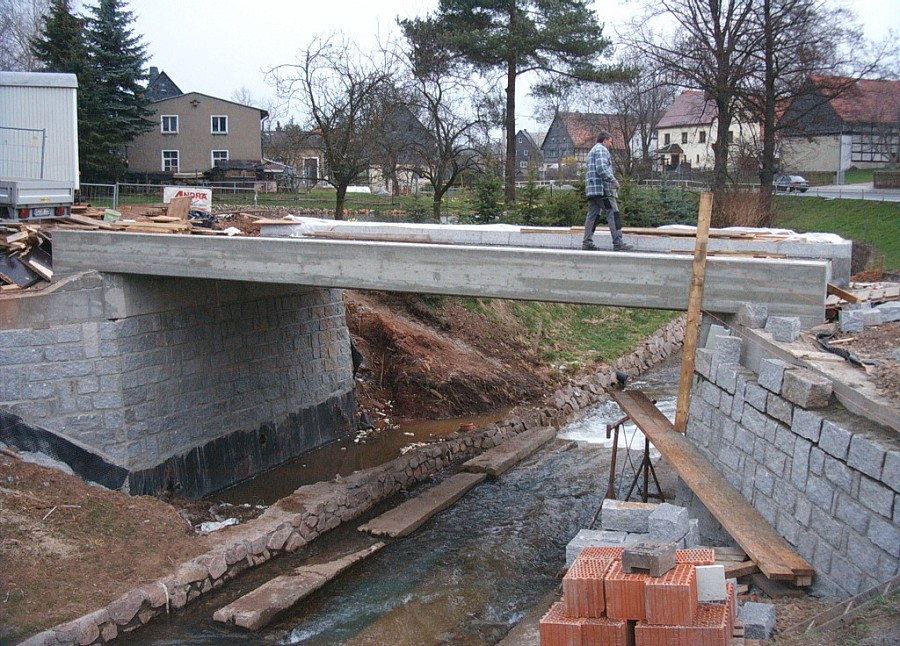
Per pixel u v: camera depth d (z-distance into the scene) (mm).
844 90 31438
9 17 51906
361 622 11094
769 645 7109
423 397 21766
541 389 23750
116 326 14445
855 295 11977
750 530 9242
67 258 14672
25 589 10352
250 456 17422
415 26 32625
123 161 39875
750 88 31812
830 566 8266
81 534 11773
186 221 17469
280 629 10914
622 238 14633
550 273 11844
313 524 13953
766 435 9602
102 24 38625
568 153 77125
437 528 14383
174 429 15562
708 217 11016
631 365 26984
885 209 37688
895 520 7352
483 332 25781
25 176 21156
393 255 12875
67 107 21125
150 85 59812
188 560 11891
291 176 38844
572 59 34156
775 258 11859
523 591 11898
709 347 11586
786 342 10180
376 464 18078
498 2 33812
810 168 62406
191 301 15961
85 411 14273
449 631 10789
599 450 18609
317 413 19562
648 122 61750
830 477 8312
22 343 13828
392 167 32625
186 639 10633
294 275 13617
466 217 30797
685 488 11820
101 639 10195
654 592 6488
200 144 44500
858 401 8469
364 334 22891
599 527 13961
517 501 15578
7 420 13625
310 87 26875
